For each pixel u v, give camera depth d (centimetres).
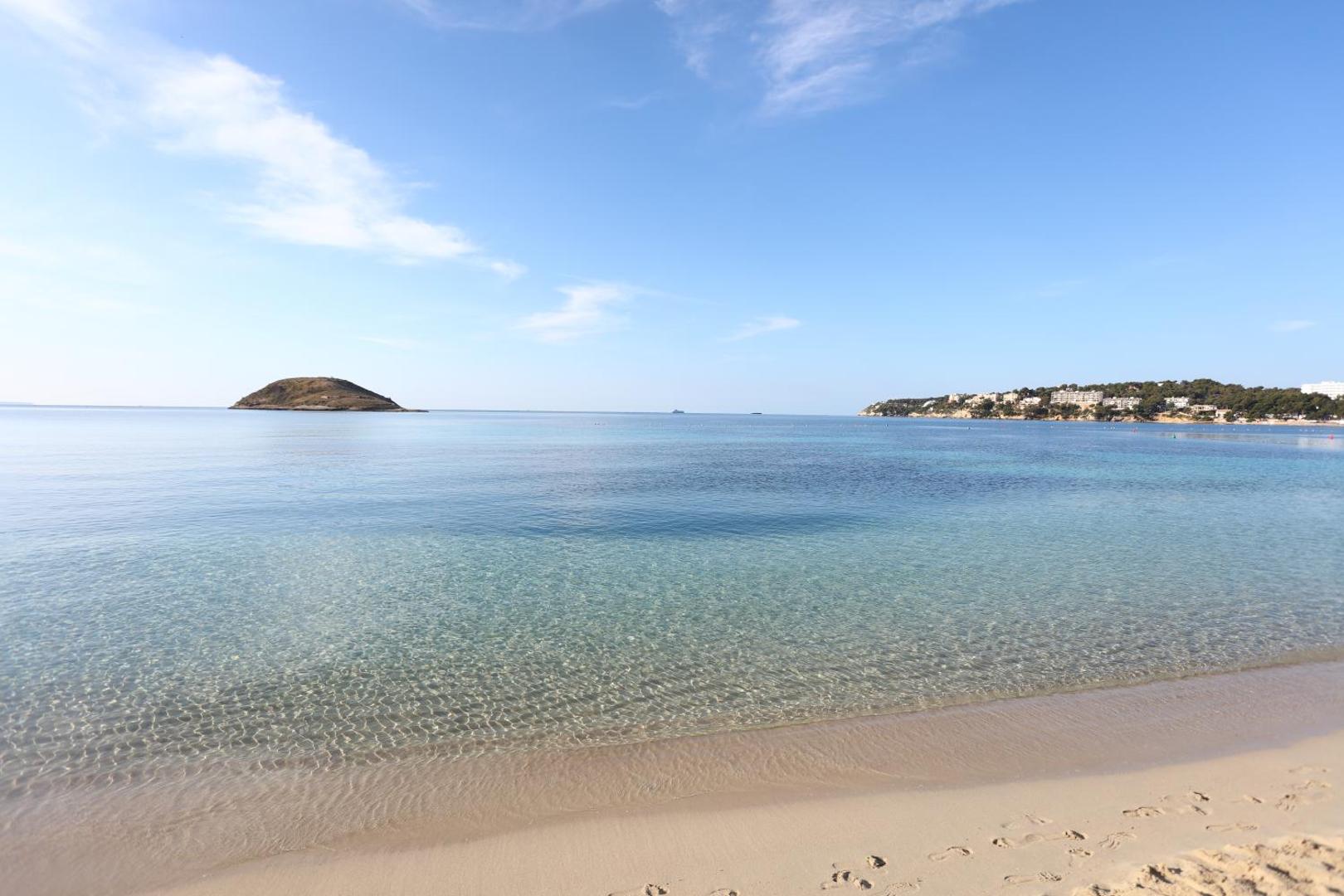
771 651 1237
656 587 1702
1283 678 1088
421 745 869
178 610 1480
